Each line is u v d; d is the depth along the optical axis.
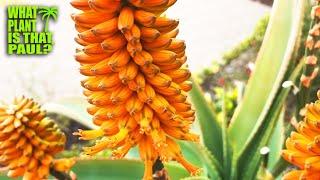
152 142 0.38
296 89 0.47
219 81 0.85
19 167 0.41
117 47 0.35
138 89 0.36
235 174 0.51
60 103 0.58
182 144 0.53
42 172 0.41
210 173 0.51
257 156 0.50
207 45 1.22
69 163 0.42
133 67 0.36
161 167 0.39
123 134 0.37
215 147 0.54
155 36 0.34
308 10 0.52
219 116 0.76
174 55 0.35
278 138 0.54
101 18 0.35
